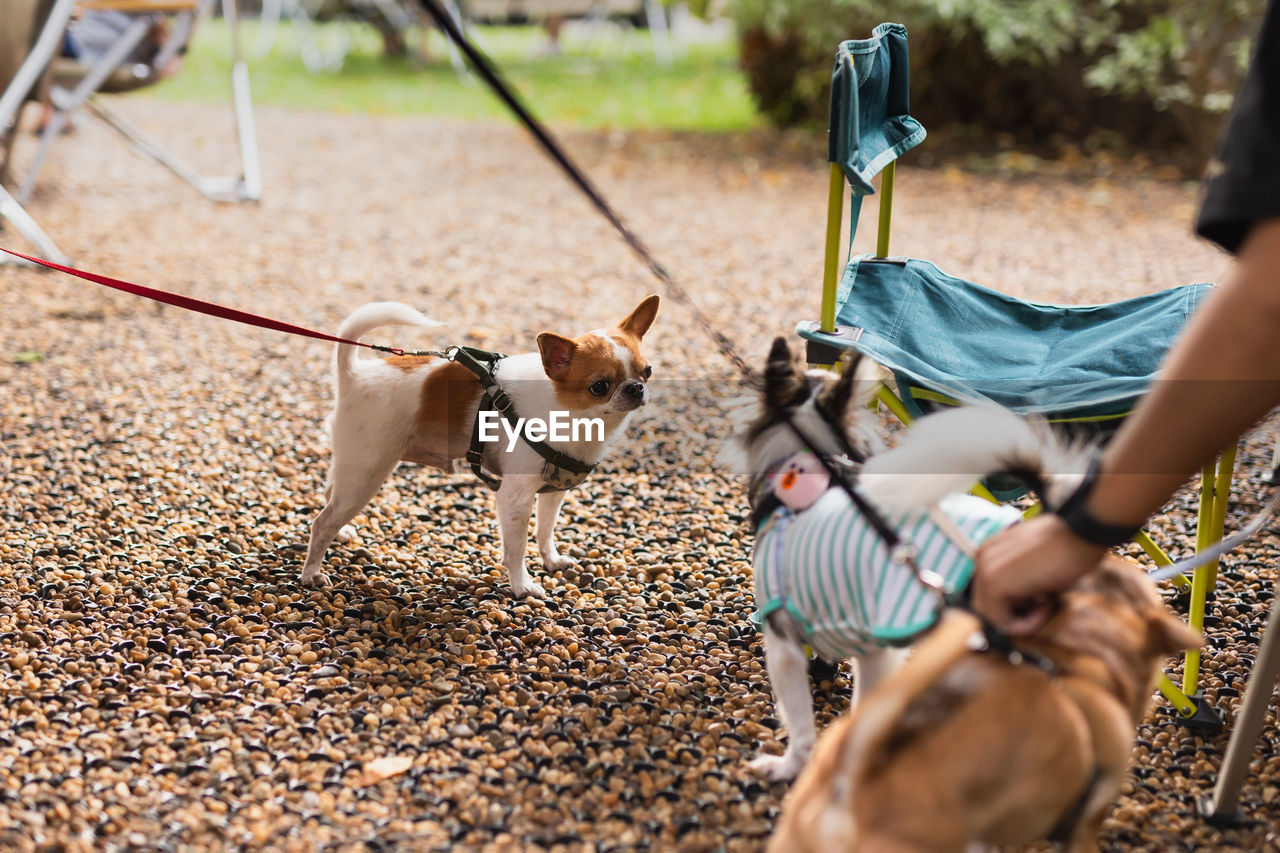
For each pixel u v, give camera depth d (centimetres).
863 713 173
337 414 323
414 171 953
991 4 927
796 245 740
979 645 181
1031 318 323
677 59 1723
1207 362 163
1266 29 167
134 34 716
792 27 1060
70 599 319
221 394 488
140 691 277
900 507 200
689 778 250
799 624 227
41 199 778
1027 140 1043
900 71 306
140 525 372
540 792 245
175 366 518
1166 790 251
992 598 186
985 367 298
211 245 704
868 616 208
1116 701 186
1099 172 938
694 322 596
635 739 266
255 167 831
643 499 407
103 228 721
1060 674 183
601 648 308
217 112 1211
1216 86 866
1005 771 171
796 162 995
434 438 327
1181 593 336
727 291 648
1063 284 638
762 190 896
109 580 335
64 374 501
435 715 274
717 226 786
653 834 232
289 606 325
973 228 772
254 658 295
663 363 538
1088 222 784
